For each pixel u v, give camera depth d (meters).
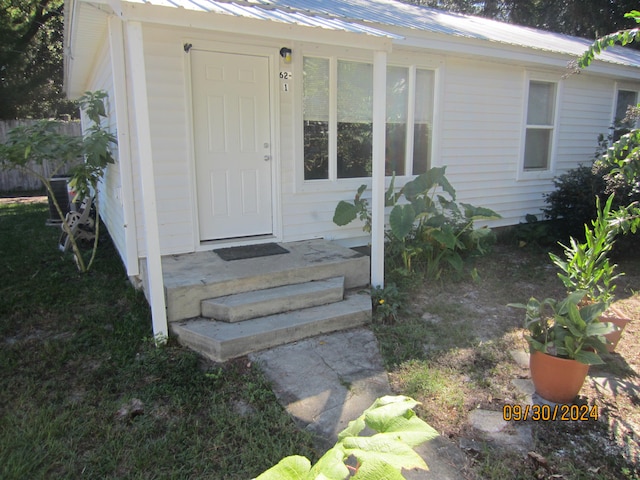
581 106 8.12
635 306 4.90
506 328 4.25
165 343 3.68
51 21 18.88
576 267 3.84
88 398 2.97
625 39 3.47
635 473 2.46
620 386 3.31
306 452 2.52
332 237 5.91
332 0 6.69
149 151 3.45
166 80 4.60
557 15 18.14
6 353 3.53
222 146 5.10
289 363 3.48
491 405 3.05
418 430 1.10
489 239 6.19
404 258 5.34
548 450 2.62
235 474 2.37
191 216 4.95
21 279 5.10
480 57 6.49
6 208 10.63
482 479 2.39
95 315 4.18
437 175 5.58
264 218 5.48
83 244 6.74
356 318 4.15
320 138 5.63
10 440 2.56
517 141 7.46
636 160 3.47
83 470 2.37
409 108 6.21
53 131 5.00
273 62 5.14
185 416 2.83
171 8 3.28
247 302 3.92
